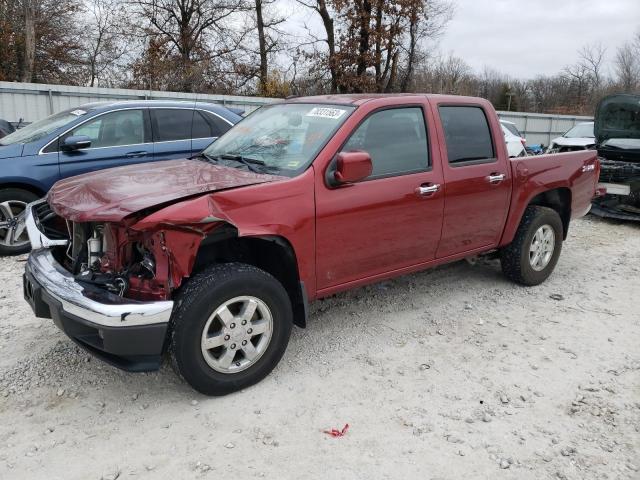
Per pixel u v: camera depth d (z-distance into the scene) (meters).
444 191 4.57
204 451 3.11
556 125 28.00
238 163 4.24
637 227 9.10
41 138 6.72
